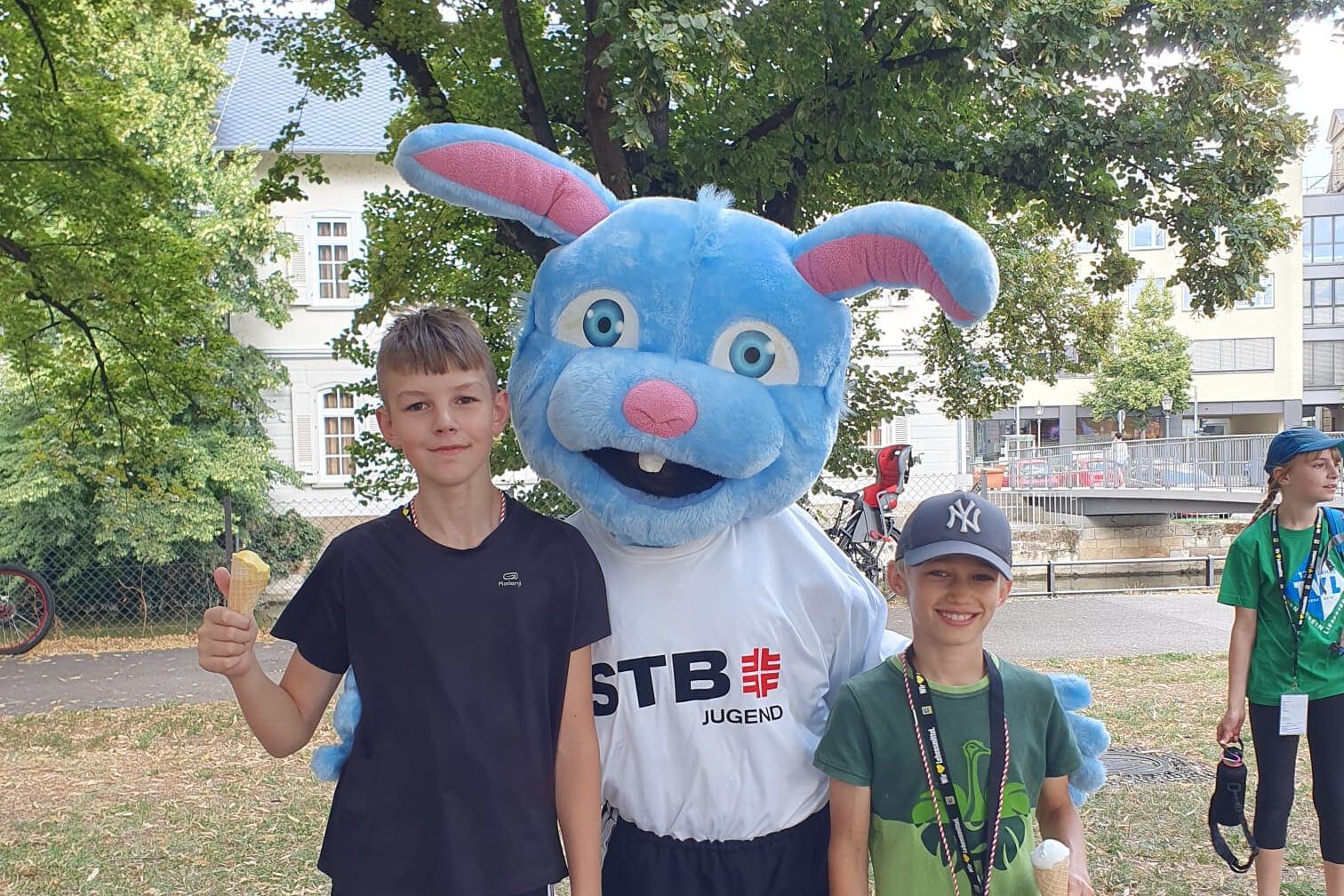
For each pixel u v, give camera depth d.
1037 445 35.19
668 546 2.27
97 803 5.59
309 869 4.55
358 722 2.17
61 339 11.26
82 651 10.71
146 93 13.27
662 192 5.85
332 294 19.83
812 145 5.95
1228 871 4.31
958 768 2.09
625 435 2.10
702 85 5.99
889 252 2.19
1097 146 6.04
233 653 1.88
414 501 2.12
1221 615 11.51
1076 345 9.44
